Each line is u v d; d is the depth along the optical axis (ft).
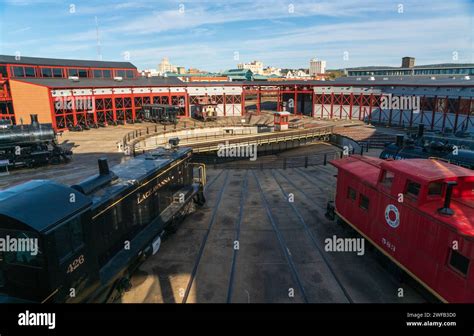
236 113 208.74
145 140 119.85
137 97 169.17
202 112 177.99
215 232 47.60
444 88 135.95
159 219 43.11
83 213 24.72
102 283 27.71
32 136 80.64
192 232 47.65
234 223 50.88
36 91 130.93
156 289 33.55
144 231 39.22
